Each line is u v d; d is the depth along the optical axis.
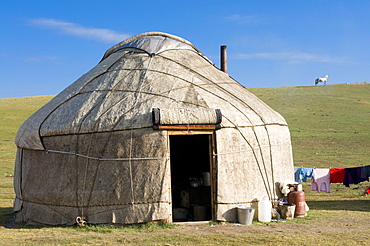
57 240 8.64
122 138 9.87
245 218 10.00
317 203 14.43
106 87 10.99
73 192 10.17
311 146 35.84
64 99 11.34
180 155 13.90
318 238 8.55
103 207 9.90
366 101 65.00
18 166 11.57
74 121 10.35
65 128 10.34
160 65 11.40
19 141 11.47
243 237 8.62
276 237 8.62
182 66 11.53
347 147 35.03
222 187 10.05
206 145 13.84
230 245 7.97
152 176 9.72
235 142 10.29
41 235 9.20
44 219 10.65
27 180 11.11
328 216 11.45
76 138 10.24
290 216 10.82
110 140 9.94
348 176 13.04
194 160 13.95
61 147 10.45
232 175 10.20
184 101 10.35
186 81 10.95
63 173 10.36
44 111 11.55
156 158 9.73
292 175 11.89
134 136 9.83
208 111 9.94
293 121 50.47
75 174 10.20
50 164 10.61
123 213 9.76
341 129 44.91
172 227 9.61
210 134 10.11
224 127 10.16
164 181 9.72
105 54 13.12
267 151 10.91
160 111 9.72
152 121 9.72
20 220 11.39
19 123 46.19
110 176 9.88
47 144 10.70
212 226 9.75
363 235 8.88
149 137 9.77
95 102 10.67
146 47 11.96
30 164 11.10
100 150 9.99
